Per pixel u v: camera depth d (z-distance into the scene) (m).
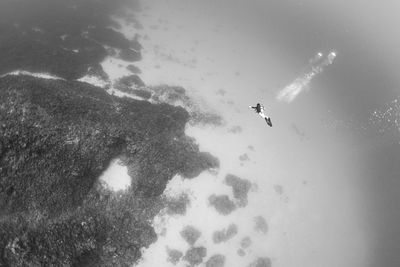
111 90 38.09
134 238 28.08
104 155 28.73
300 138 44.34
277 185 37.94
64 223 25.33
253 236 32.97
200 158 35.47
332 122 48.03
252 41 58.66
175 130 36.38
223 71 50.03
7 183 24.02
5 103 25.73
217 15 63.09
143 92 39.62
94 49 43.53
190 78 46.19
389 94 54.59
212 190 33.94
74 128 27.58
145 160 31.00
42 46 40.50
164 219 30.16
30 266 22.94
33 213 24.41
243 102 46.00
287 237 34.44
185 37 54.62
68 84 34.78
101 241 26.67
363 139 46.88
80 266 24.98
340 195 40.00
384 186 42.25
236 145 39.75
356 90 53.75
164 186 31.42
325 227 36.62
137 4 59.78
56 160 26.03
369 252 35.91
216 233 31.47
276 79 52.16
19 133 24.72
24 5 51.97
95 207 27.27
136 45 48.19
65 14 50.94
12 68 35.66
